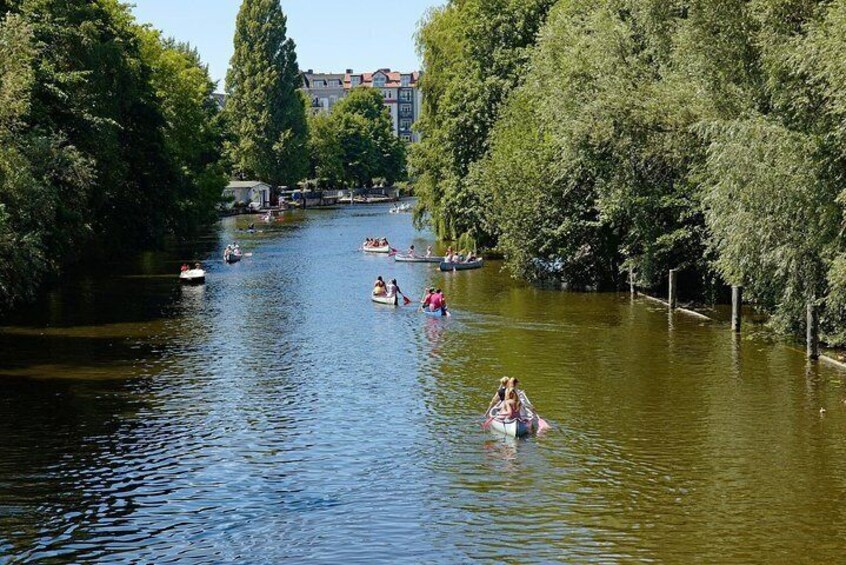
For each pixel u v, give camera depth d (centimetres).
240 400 3428
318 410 3294
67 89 6456
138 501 2458
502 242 6669
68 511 2389
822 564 2042
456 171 8219
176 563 2106
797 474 2588
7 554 2144
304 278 7169
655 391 3472
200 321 5141
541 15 7994
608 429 3022
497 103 7800
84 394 3500
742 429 2994
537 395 3450
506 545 2166
